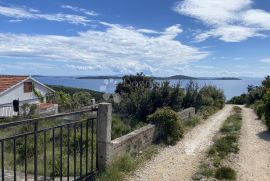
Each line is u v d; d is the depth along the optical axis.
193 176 7.71
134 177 7.64
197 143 11.95
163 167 8.60
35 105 24.59
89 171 7.89
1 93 29.77
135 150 9.66
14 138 5.16
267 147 11.21
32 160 9.48
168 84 21.33
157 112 12.24
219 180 7.42
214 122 18.59
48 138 12.02
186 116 17.31
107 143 7.58
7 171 7.98
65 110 24.20
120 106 21.14
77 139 11.09
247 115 24.09
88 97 28.72
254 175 7.95
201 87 25.55
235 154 9.97
